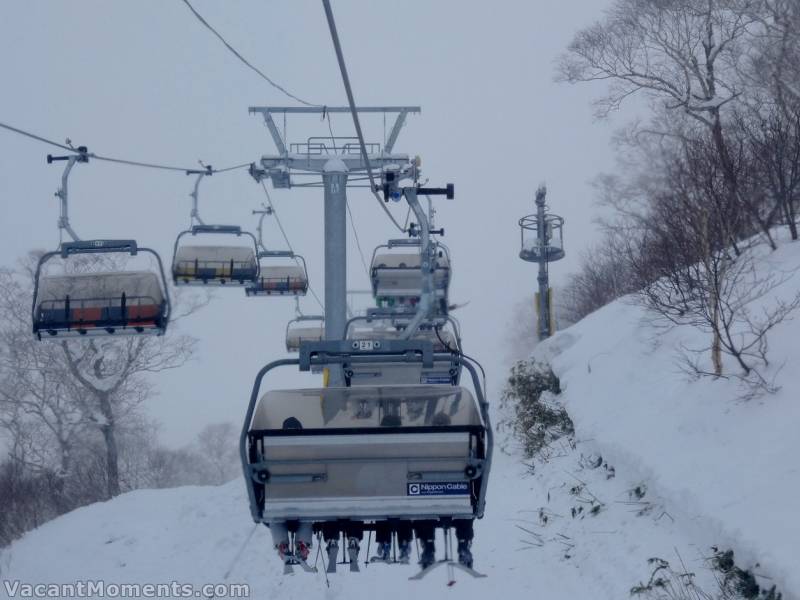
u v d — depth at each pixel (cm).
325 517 1841
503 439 4562
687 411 2892
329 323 4472
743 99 5800
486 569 2802
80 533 4381
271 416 1922
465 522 1959
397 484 1847
